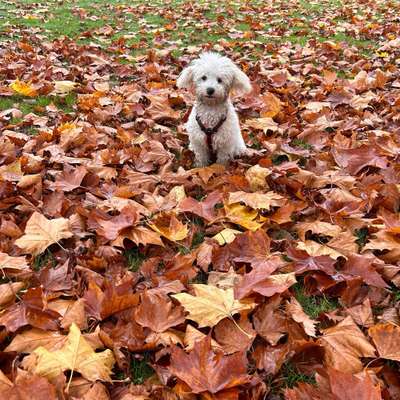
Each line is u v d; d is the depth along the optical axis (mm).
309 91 2660
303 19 4695
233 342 986
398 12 4992
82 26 4512
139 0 6270
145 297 1043
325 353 951
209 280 1180
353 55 3309
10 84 2586
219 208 1545
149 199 1521
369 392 782
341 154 1771
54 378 856
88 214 1381
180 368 863
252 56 3508
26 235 1271
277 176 1627
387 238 1289
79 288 1131
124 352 973
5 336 978
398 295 1150
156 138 2043
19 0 6145
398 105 2340
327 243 1291
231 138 1855
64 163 1737
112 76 2998
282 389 904
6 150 1755
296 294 1165
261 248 1251
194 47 3602
